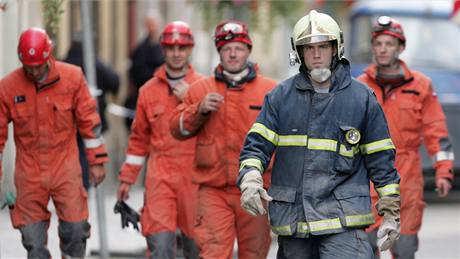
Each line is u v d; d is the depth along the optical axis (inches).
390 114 855.1
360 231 625.6
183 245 862.5
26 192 802.2
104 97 1238.3
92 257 1063.0
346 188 627.5
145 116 872.9
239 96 762.8
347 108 628.1
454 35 1843.0
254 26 1777.8
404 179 845.8
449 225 1347.2
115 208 887.1
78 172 809.5
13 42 1130.0
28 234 802.8
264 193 617.9
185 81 871.1
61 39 1453.0
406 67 861.8
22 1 962.1
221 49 767.7
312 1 2207.2
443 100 1621.6
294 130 631.8
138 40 2098.9
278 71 2827.3
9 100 798.5
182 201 850.1
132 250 1090.7
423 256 1103.0
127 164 881.5
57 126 802.2
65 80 803.4
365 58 1907.0
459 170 1545.3
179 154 852.6
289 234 629.3
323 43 621.6
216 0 1697.8
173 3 2274.9
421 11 1860.2
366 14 1923.0
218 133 759.7
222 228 751.1
